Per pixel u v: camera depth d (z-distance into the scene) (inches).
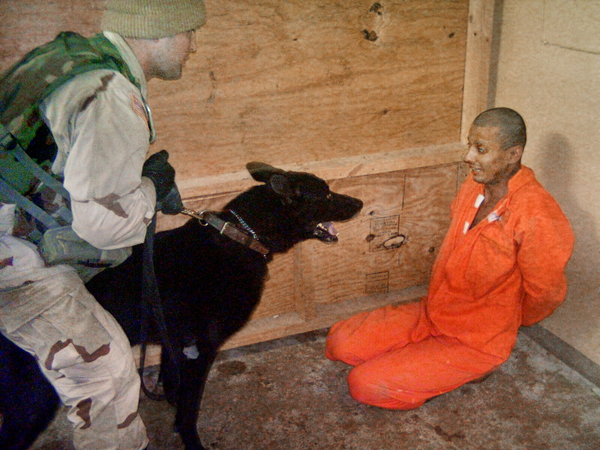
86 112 60.5
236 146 100.0
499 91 111.7
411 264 124.3
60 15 80.8
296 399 103.8
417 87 105.7
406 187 113.4
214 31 89.5
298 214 98.9
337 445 93.2
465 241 89.4
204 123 96.3
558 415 96.7
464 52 105.3
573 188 99.0
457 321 94.4
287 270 114.8
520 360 110.0
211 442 95.0
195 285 92.6
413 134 110.3
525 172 85.1
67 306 69.7
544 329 113.1
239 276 93.9
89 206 61.6
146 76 74.7
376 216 114.6
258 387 107.0
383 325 104.3
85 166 60.4
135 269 90.7
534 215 81.7
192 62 90.9
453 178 116.1
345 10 94.5
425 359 94.0
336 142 105.9
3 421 97.5
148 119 72.2
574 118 95.0
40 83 62.1
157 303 82.0
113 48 69.9
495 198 88.7
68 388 73.0
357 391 97.2
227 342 114.0
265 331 115.8
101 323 73.3
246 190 99.0
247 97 96.3
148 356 109.7
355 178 108.7
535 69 100.8
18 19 79.7
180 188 97.8
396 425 96.8
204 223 92.4
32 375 100.3
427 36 101.3
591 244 97.8
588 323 102.5
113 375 74.3
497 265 86.8
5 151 62.2
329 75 99.0
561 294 87.3
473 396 102.0
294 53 95.1
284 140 102.4
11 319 68.2
